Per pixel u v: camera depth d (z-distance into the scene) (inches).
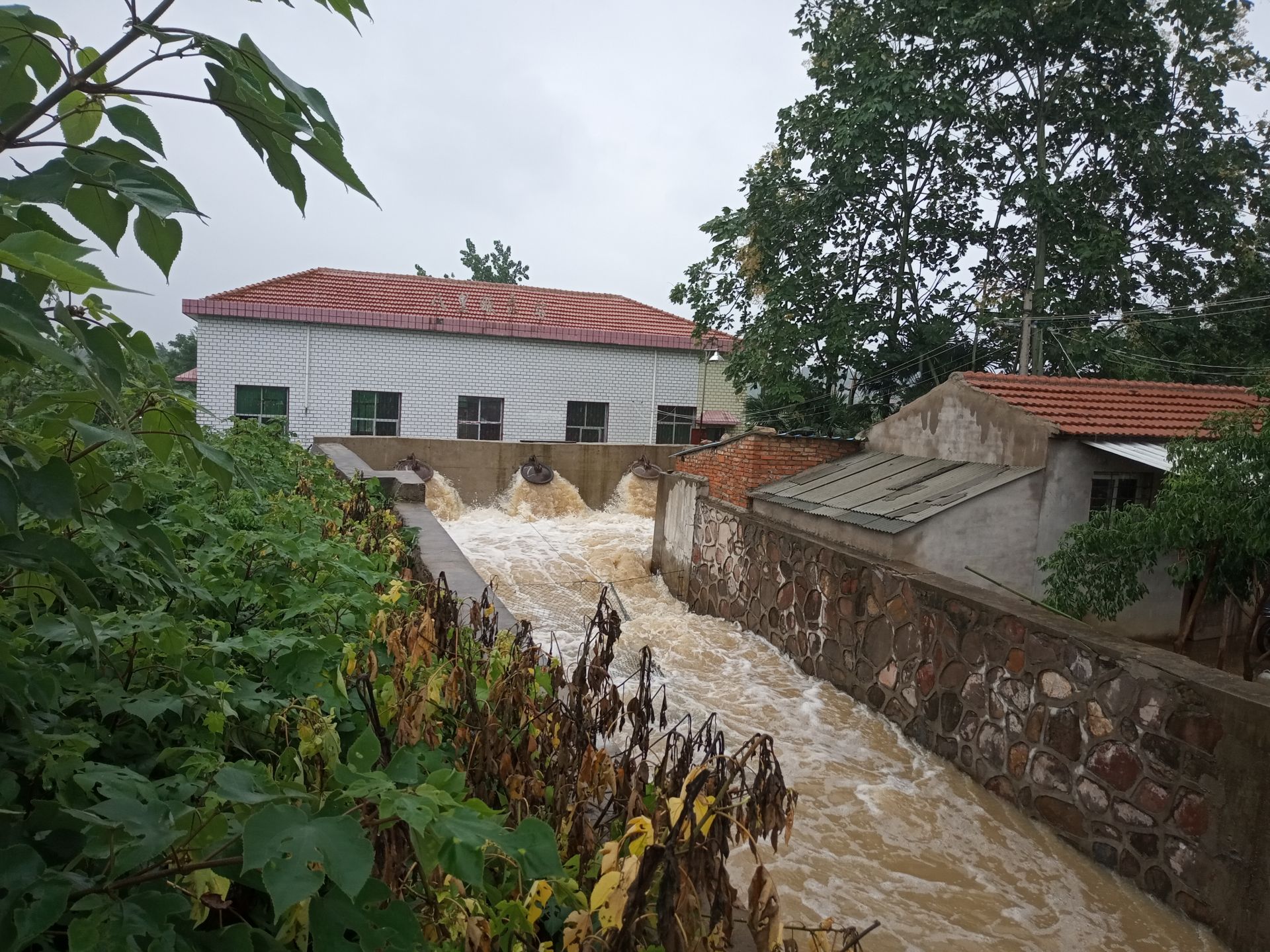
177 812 55.3
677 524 514.3
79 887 48.7
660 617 453.4
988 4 532.7
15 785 55.6
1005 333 603.8
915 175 608.4
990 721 269.4
